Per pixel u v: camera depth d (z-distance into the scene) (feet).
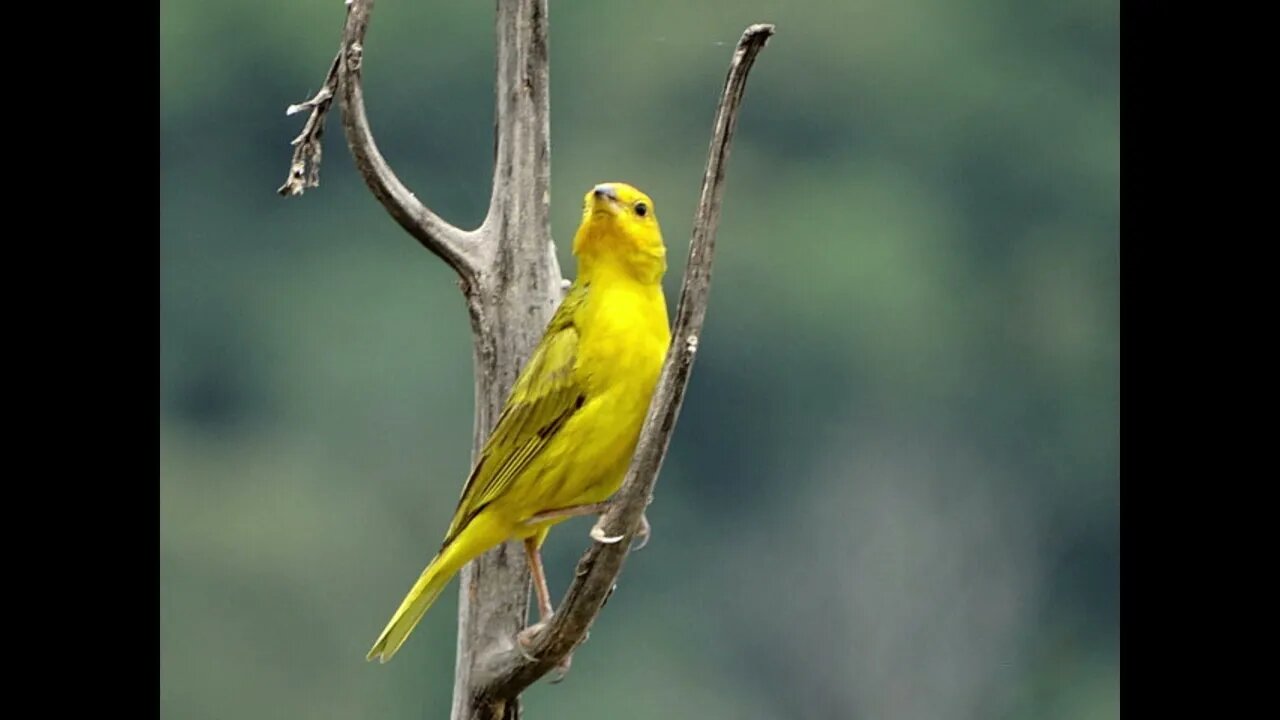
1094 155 66.54
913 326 63.93
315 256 59.72
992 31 68.39
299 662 54.34
